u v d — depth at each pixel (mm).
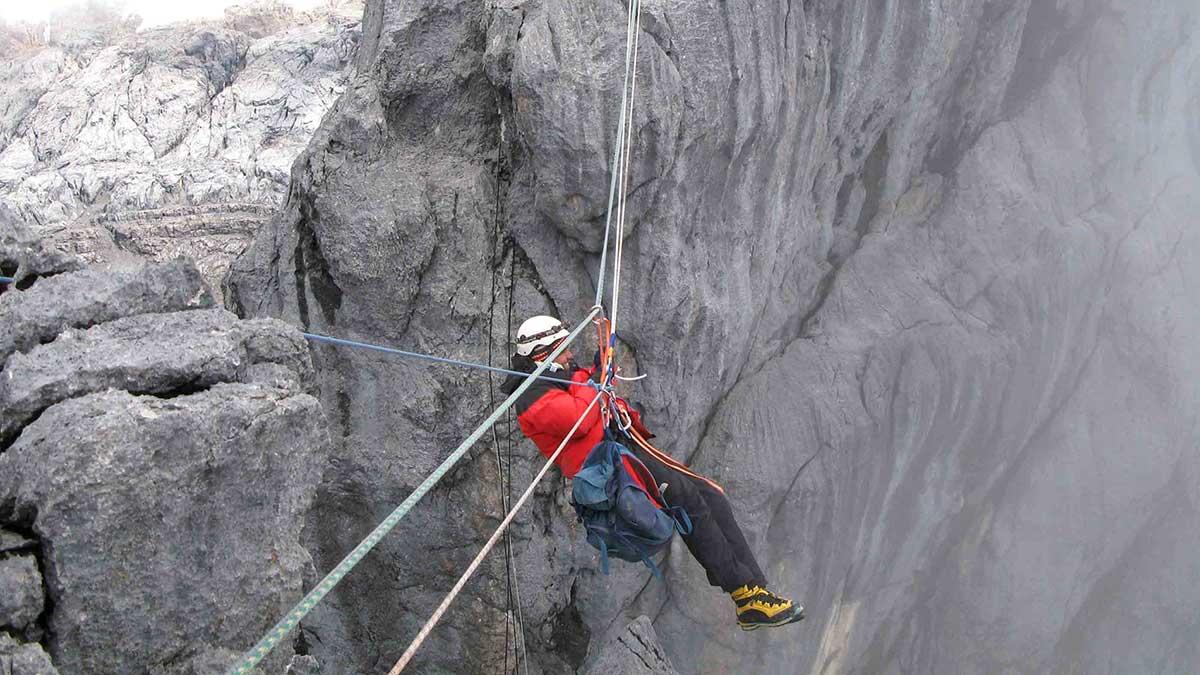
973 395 8672
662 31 5906
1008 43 8742
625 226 6211
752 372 7867
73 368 3221
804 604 7930
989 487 9766
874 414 8086
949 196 9023
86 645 2998
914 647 10414
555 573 7102
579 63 5879
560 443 4922
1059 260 9102
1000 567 10125
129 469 3010
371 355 6992
